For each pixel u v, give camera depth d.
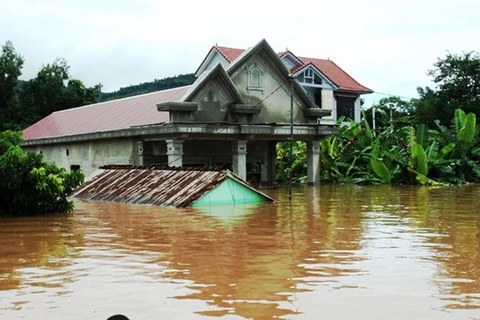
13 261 8.84
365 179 31.95
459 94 42.94
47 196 15.30
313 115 30.44
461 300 6.49
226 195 18.11
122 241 10.64
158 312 6.09
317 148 30.62
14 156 14.93
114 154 28.55
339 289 6.97
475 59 43.34
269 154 31.28
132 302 6.46
